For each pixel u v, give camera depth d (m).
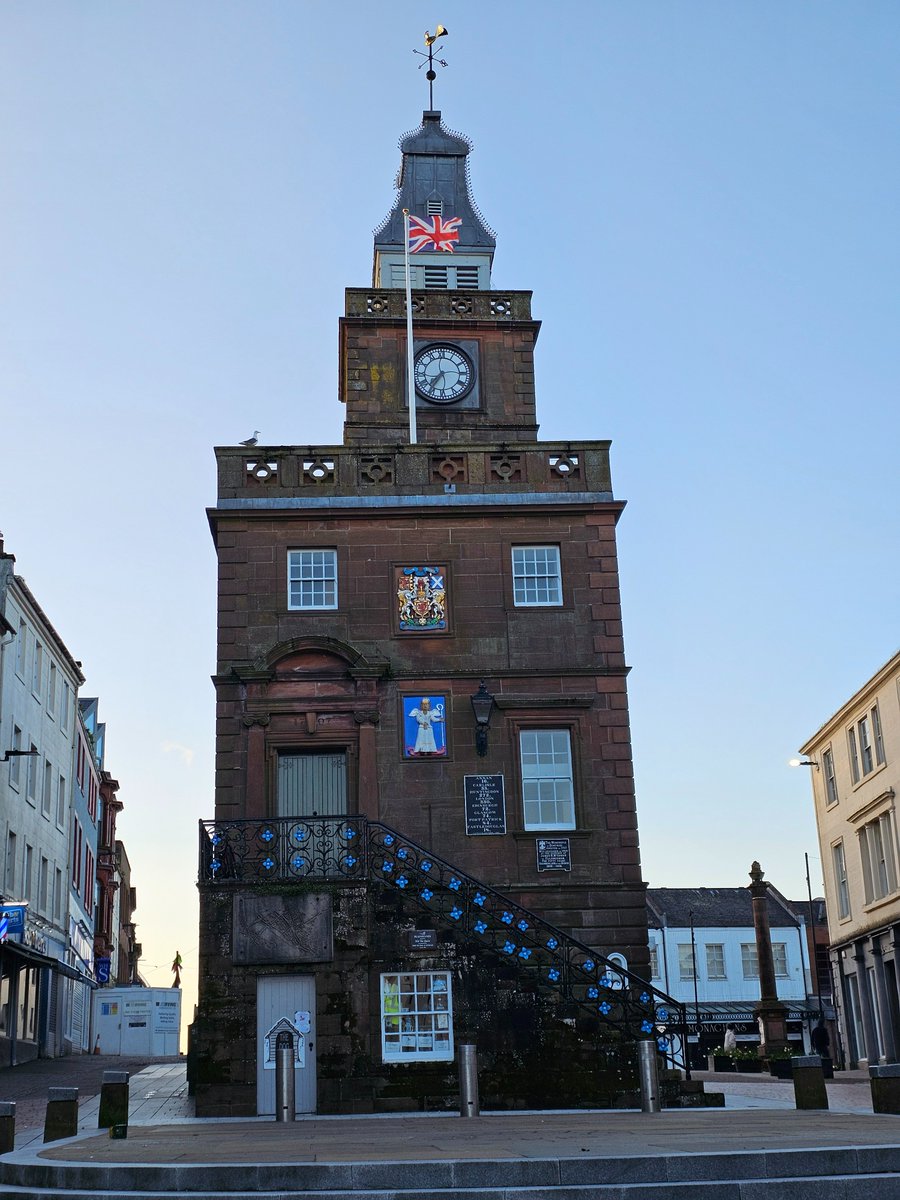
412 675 26.20
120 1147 13.82
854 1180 10.39
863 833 44.25
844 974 46.59
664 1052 22.00
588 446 28.08
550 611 26.91
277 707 25.83
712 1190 10.25
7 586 38.03
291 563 26.97
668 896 75.62
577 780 25.80
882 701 42.06
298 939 22.58
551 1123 16.48
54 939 44.88
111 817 66.44
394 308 34.16
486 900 24.61
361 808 25.34
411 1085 22.02
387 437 33.22
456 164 38.41
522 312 34.59
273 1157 11.77
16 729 39.34
